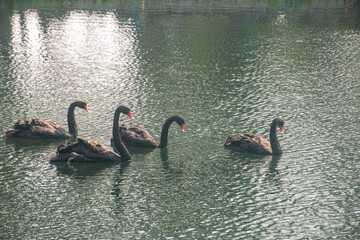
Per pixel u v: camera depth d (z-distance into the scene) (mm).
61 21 72625
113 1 90375
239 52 58188
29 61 51594
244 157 30141
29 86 43188
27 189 26156
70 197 25516
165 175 27906
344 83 46031
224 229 22953
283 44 62406
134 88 43531
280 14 83062
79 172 28109
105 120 35625
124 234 22484
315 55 56969
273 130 30594
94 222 23391
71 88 42969
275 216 24031
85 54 55094
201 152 30781
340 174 28078
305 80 47000
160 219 23703
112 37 63812
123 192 26109
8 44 58594
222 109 38531
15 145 31234
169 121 31297
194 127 34750
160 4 89562
